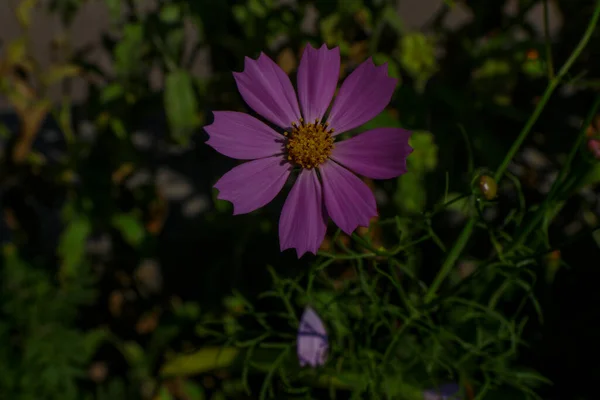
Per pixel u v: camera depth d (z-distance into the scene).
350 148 0.43
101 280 0.72
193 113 0.65
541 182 0.68
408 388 0.51
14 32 0.77
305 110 0.44
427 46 0.64
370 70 0.43
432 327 0.47
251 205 0.43
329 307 0.49
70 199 0.69
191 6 0.64
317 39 0.65
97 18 0.77
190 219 0.76
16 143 0.68
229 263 0.68
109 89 0.66
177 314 0.67
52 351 0.64
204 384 0.65
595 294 0.62
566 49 0.69
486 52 0.66
